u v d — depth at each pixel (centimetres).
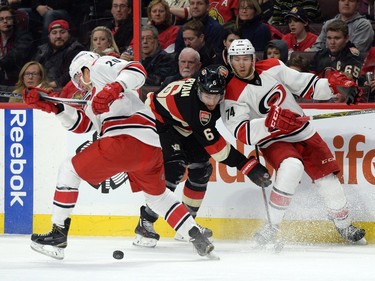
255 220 1054
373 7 1052
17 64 1113
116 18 1089
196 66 1068
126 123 846
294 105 970
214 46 1070
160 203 880
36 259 901
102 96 800
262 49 1067
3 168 1102
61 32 1102
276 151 956
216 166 1060
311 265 852
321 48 1050
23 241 1044
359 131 1031
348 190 1036
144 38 1077
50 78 1107
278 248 946
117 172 858
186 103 954
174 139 995
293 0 1060
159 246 1014
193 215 1031
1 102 1108
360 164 1033
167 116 978
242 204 1057
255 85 953
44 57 1108
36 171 1094
